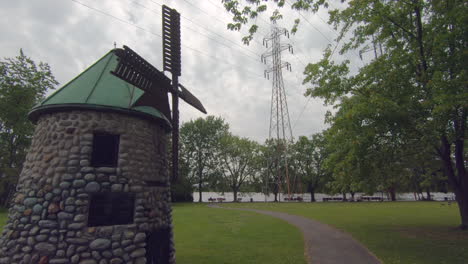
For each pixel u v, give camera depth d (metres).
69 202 6.72
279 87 46.66
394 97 11.66
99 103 7.46
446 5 11.38
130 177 7.54
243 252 10.62
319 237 13.54
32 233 6.54
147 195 7.90
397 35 13.82
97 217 7.01
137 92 8.43
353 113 10.94
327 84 12.96
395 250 10.46
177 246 11.72
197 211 29.33
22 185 7.30
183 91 10.69
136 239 7.20
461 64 10.55
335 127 12.80
